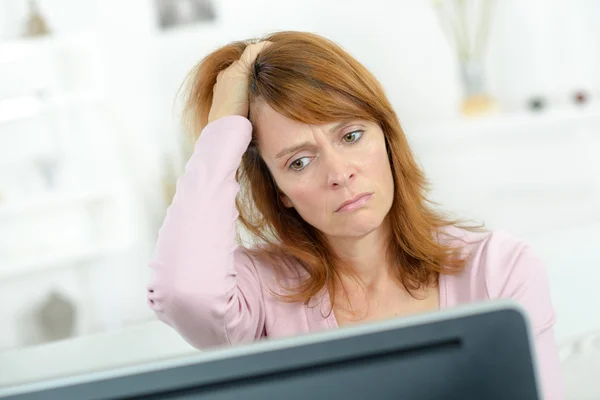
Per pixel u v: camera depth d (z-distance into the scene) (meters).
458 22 4.34
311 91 1.01
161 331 1.31
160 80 4.38
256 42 1.17
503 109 4.36
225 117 1.08
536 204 3.95
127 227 4.14
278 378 0.50
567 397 1.21
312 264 1.15
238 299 1.12
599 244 1.36
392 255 1.14
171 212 1.05
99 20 4.30
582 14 4.21
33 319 3.95
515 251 1.10
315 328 1.15
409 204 1.11
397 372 0.50
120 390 0.50
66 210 4.10
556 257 1.34
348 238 1.11
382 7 4.40
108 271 4.07
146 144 4.34
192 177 1.06
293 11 4.41
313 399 0.50
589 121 3.79
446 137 3.98
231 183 1.07
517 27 4.30
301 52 1.04
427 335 0.50
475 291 1.10
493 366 0.50
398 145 1.09
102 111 4.21
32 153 4.07
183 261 1.02
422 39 4.41
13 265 3.90
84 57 4.20
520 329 0.49
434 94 4.45
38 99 4.06
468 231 1.18
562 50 4.26
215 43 4.40
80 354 1.29
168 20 4.37
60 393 0.50
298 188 1.05
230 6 4.39
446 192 4.00
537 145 3.91
